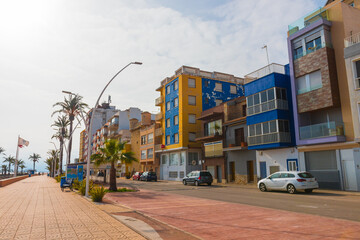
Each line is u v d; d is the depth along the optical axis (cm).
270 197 1570
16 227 739
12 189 2394
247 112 2844
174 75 4612
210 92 4462
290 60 2431
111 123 7894
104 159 2139
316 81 2209
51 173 7819
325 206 1166
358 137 1870
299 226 762
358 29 2173
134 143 6128
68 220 848
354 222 808
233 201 1409
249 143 2764
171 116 4497
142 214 983
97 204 1282
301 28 2456
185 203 1338
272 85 2547
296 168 2370
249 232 703
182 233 686
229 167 3219
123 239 608
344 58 2036
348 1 2823
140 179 4375
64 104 4697
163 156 4769
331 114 2188
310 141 2183
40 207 1174
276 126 2462
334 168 2073
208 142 3638
